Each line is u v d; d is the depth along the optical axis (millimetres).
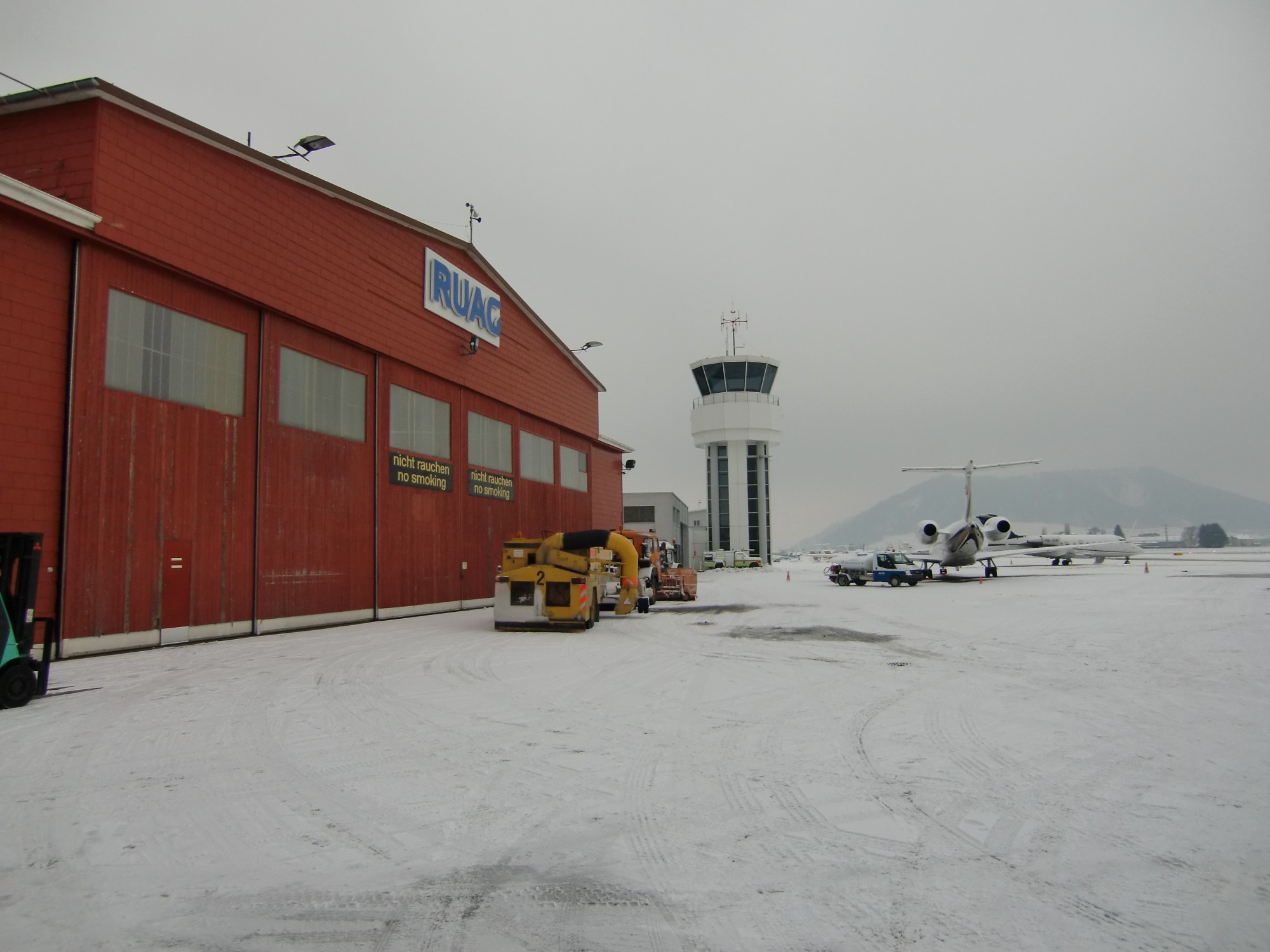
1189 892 4031
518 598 17562
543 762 6633
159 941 3555
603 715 8516
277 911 3869
